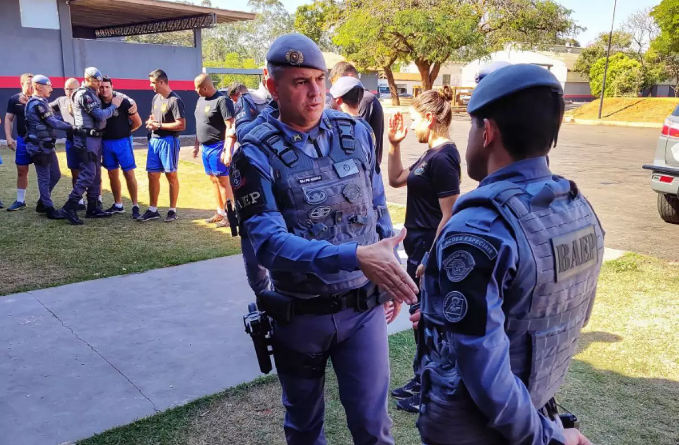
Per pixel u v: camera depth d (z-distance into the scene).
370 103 4.75
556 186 1.34
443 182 2.93
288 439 2.31
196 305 4.50
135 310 4.39
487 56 34.25
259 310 2.25
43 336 3.93
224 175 7.00
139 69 18.06
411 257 3.14
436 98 2.98
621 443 2.75
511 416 1.22
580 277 1.37
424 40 29.98
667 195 7.02
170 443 2.76
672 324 4.08
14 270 5.33
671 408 3.05
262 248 1.87
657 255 5.84
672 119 6.79
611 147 16.55
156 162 7.17
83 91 6.91
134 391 3.23
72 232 6.76
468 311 1.21
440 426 1.34
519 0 31.88
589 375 3.39
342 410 3.08
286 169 1.96
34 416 2.97
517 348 1.32
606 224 7.24
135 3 17.17
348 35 32.59
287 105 1.97
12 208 7.88
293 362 2.14
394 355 3.68
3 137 15.62
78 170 7.57
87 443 2.75
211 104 6.79
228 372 3.45
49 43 16.25
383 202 2.32
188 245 6.22
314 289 2.02
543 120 1.30
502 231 1.24
